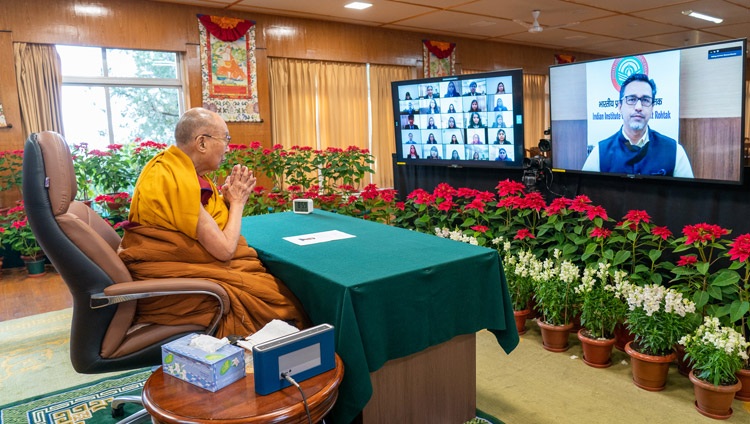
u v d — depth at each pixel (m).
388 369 1.78
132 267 1.83
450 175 4.48
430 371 1.91
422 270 1.78
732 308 2.24
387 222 4.12
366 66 7.89
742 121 2.53
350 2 6.18
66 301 3.96
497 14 7.10
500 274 2.03
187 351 1.43
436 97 4.38
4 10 5.05
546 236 3.33
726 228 2.71
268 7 6.32
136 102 6.06
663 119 2.87
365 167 4.55
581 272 3.11
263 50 6.68
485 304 2.01
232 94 6.46
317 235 2.35
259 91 6.69
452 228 3.81
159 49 5.95
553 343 2.78
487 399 2.29
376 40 7.82
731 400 2.11
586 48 10.54
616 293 2.56
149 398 1.35
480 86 4.03
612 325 2.60
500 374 2.53
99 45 5.58
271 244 2.19
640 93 2.95
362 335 1.63
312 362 1.44
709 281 2.62
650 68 2.88
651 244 2.74
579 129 3.34
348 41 7.52
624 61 2.99
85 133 5.77
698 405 2.17
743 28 8.61
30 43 5.23
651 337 2.31
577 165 3.41
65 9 5.34
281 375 1.37
